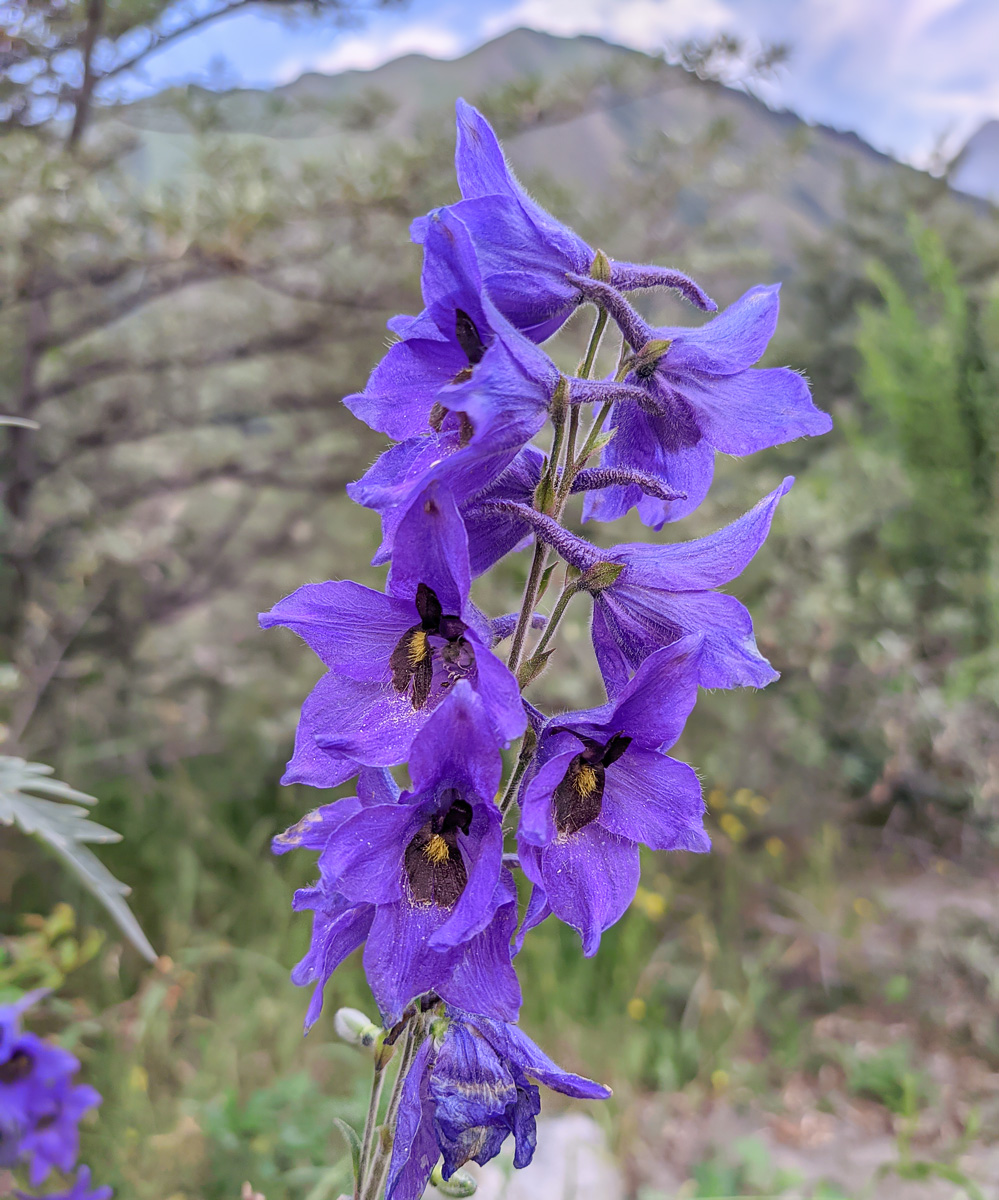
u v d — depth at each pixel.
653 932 5.62
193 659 6.08
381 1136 1.51
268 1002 4.21
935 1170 3.72
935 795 6.64
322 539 6.43
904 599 6.46
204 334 5.80
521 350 1.25
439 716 1.10
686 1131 4.46
